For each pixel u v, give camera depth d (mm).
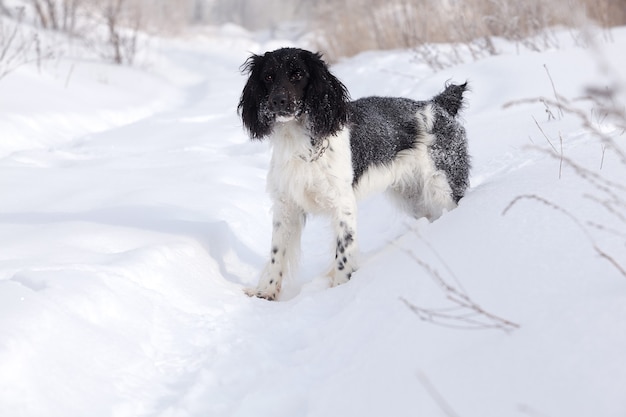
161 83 13617
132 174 6043
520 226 3020
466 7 11547
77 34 14859
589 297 2277
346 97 4262
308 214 4508
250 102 4328
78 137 8602
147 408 2693
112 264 3619
